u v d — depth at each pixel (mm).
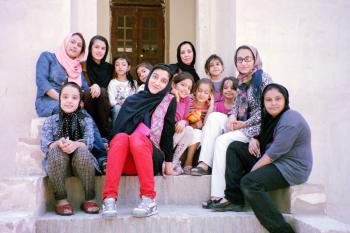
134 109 3053
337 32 4352
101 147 3203
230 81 3727
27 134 3943
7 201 2529
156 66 3145
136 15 5953
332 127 4301
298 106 4258
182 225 2658
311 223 2502
